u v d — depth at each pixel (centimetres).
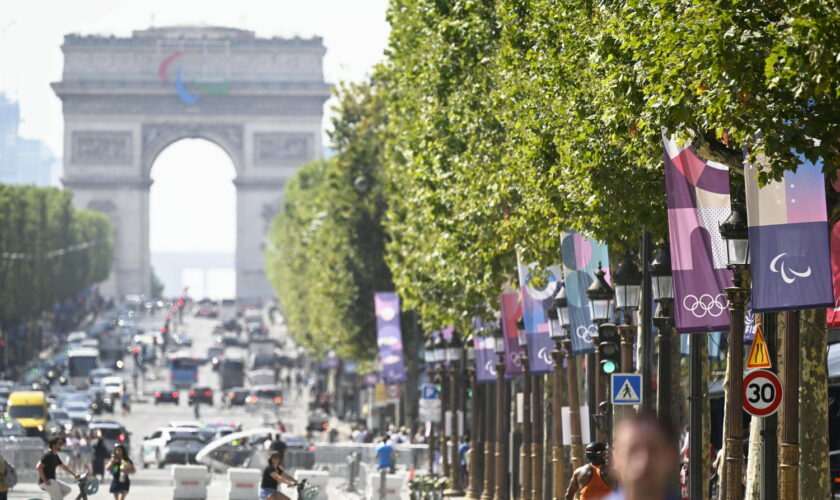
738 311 6912
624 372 8919
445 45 13250
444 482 15275
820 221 6319
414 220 16900
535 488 13188
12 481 11562
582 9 8825
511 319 13225
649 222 8631
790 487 6606
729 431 6912
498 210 12475
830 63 5803
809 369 7175
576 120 8831
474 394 17012
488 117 12475
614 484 7112
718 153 7169
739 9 6259
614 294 9294
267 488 12106
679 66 6488
